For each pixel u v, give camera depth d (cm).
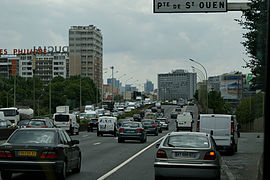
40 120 4191
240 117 10706
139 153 2484
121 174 1536
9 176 1370
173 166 1271
